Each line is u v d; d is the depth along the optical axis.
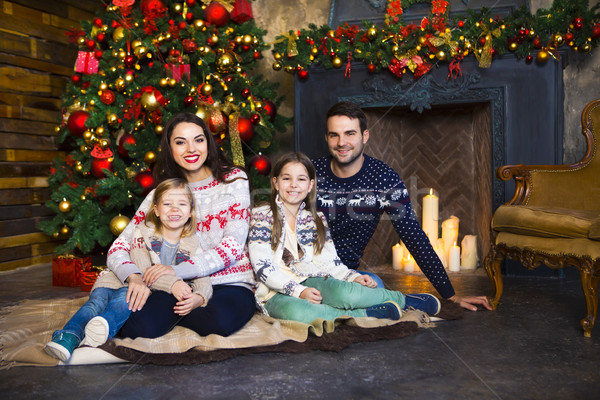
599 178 2.84
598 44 3.54
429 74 3.71
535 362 1.93
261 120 3.66
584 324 2.24
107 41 3.57
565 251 2.30
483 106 3.88
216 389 1.68
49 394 1.65
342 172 2.62
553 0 3.74
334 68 3.86
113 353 1.91
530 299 2.94
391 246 4.35
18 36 4.06
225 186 2.36
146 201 2.36
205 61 3.44
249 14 3.66
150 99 3.18
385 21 3.67
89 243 3.40
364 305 2.34
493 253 2.70
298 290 2.26
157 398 1.61
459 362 1.93
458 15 3.56
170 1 3.58
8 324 2.35
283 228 2.37
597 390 1.67
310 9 4.38
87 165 3.48
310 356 2.00
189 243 2.26
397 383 1.73
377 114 4.02
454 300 2.72
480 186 4.04
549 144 3.56
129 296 2.03
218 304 2.12
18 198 4.08
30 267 4.16
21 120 4.10
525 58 3.57
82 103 3.47
